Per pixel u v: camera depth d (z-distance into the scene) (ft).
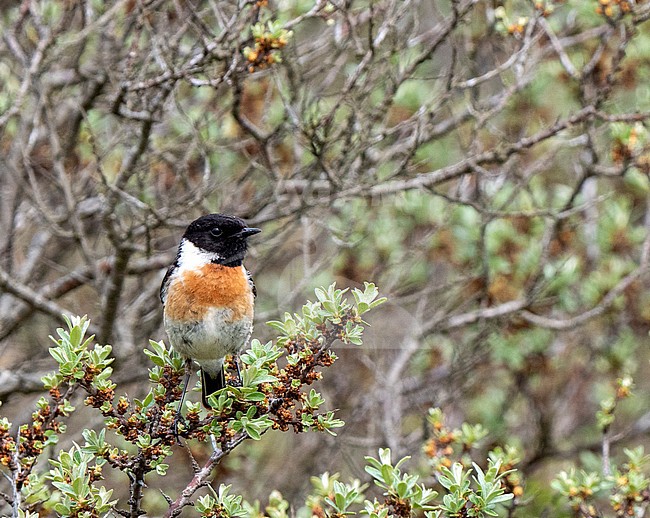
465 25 42.80
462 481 24.38
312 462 46.62
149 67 43.11
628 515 28.78
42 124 47.01
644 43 45.83
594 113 38.78
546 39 46.37
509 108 49.08
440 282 51.83
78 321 24.23
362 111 40.93
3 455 23.07
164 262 43.65
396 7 42.09
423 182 40.78
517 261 46.98
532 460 45.75
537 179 50.47
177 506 23.68
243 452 44.88
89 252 41.88
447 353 49.70
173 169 46.06
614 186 51.11
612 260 47.06
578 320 43.88
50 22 43.19
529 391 48.47
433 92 45.98
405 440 45.96
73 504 23.15
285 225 41.34
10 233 44.21
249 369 23.95
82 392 46.14
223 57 34.86
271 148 40.98
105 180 37.96
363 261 48.98
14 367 46.78
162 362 25.25
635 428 48.93
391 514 24.67
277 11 37.65
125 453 24.27
